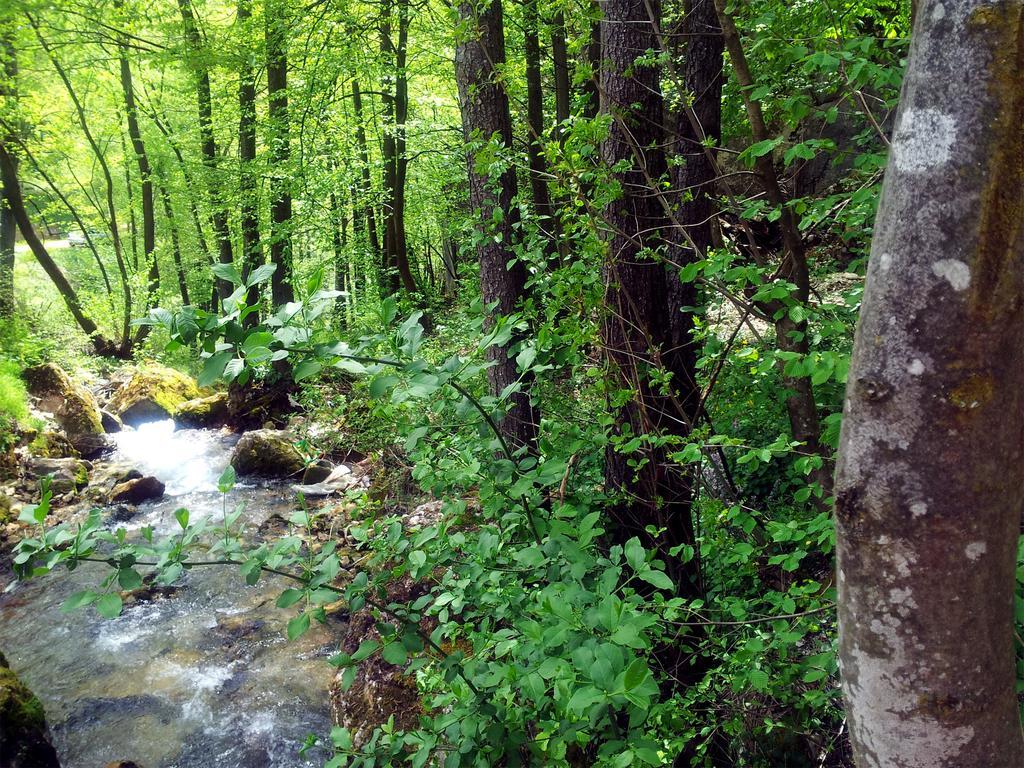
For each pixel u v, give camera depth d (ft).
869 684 3.05
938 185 2.63
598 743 7.44
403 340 5.70
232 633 19.94
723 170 10.34
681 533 10.92
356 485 25.57
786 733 8.87
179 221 58.03
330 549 6.68
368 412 20.44
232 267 5.11
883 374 2.80
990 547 2.78
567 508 6.81
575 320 9.94
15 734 14.79
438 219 44.93
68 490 30.99
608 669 4.71
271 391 42.37
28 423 34.78
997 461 2.71
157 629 20.31
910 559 2.82
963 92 2.58
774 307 9.11
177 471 34.47
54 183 64.95
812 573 11.53
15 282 58.85
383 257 47.09
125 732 16.40
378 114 44.75
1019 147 2.51
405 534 7.88
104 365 55.21
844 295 8.18
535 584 7.52
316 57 36.22
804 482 12.70
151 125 56.90
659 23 11.02
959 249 2.59
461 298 27.40
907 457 2.77
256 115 41.96
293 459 32.35
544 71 33.50
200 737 16.16
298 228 38.47
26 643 20.01
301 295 5.59
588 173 9.77
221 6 44.04
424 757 6.41
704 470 13.50
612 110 10.55
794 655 8.58
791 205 8.51
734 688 7.54
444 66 38.45
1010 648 2.94
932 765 2.96
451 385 6.40
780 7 8.43
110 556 5.77
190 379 49.90
